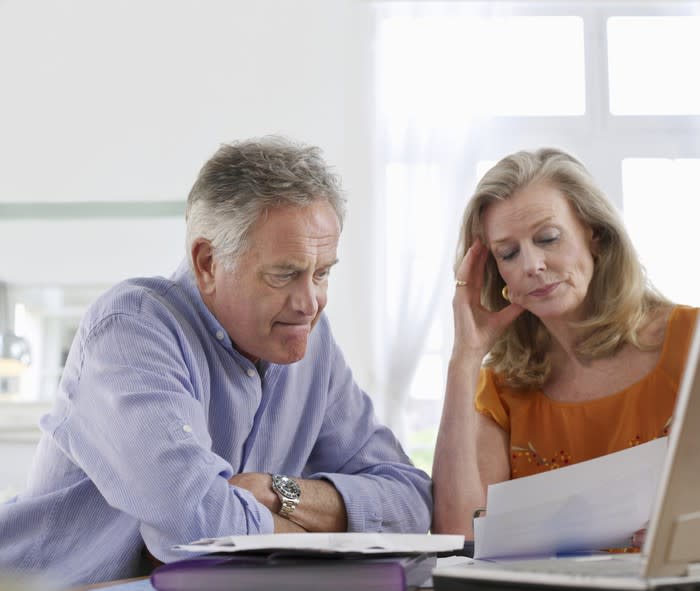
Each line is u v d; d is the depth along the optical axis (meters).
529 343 1.67
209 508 1.06
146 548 1.25
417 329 4.18
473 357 1.63
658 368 1.56
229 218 1.24
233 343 1.37
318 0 4.41
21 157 4.20
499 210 1.59
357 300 4.21
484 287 1.68
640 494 0.94
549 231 1.56
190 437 1.11
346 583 0.75
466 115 4.37
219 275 1.28
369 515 1.30
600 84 4.43
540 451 1.62
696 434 0.64
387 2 4.43
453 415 1.59
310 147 1.29
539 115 4.41
